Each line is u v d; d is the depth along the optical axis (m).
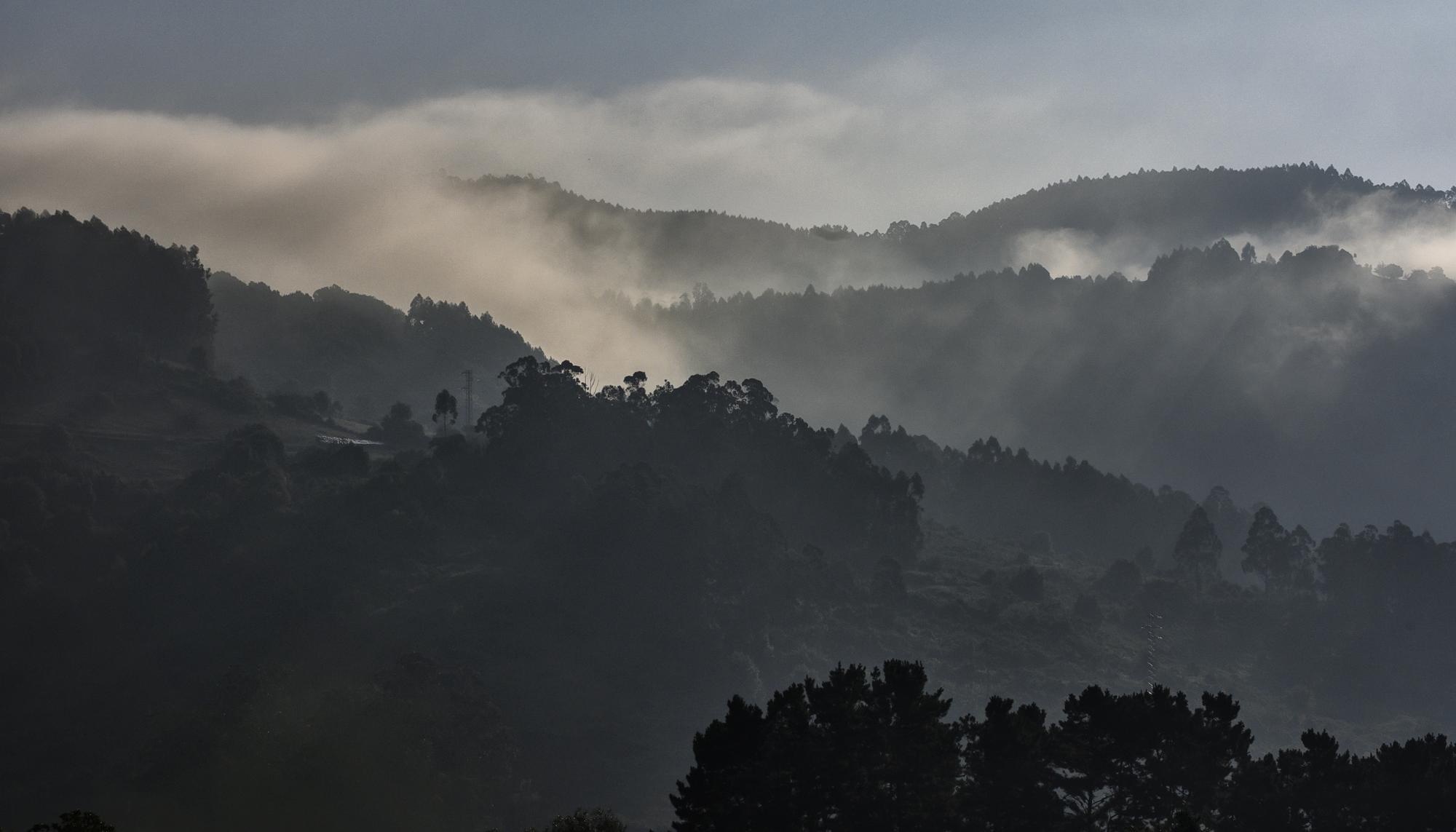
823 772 111.62
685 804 111.06
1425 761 109.00
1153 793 110.38
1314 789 108.88
